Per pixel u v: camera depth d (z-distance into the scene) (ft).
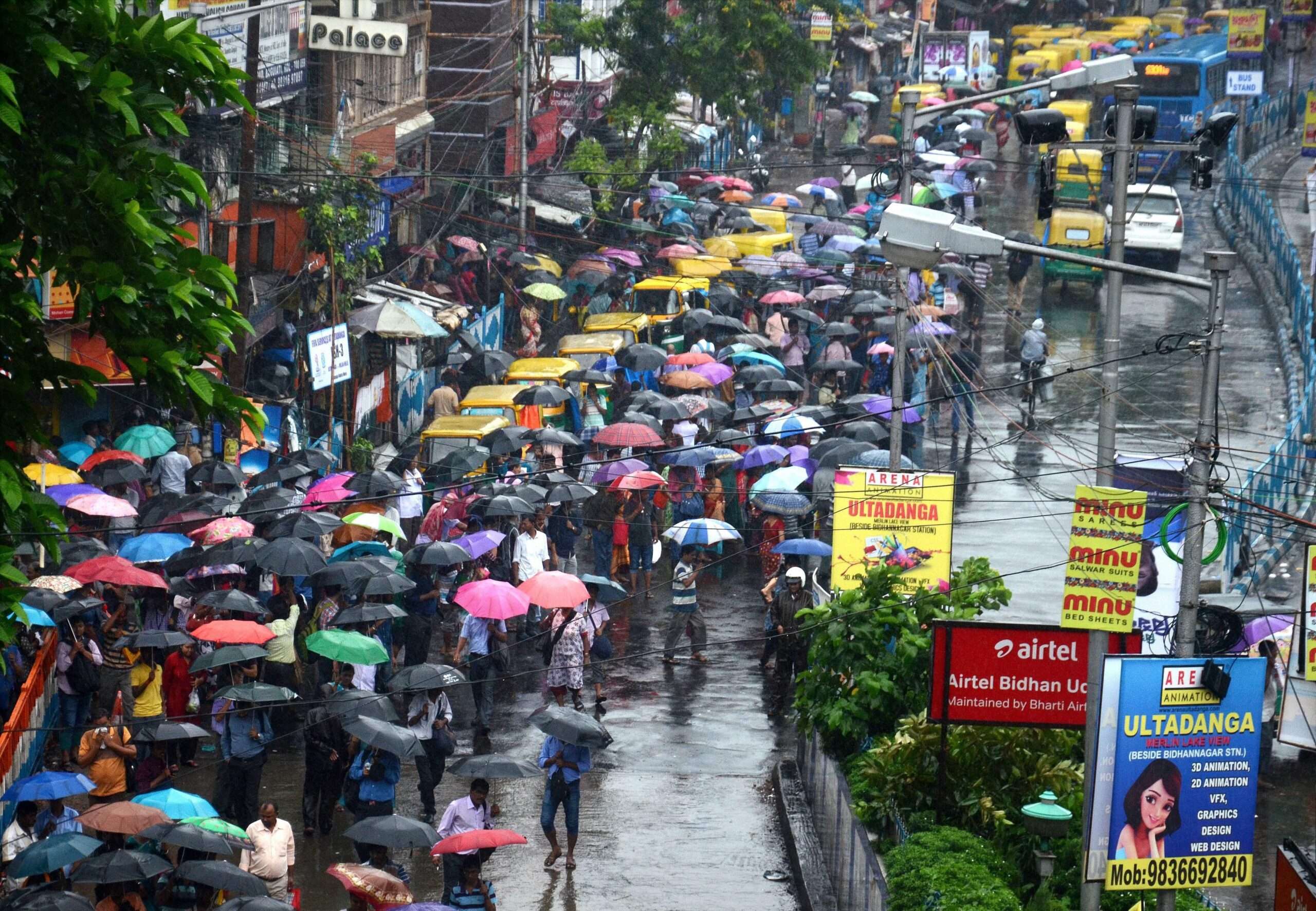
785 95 651.25
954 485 193.88
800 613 168.14
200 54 89.30
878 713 163.12
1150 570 186.60
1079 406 340.80
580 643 191.21
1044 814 131.34
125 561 178.40
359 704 161.58
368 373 299.99
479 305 361.51
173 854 158.20
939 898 120.06
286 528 193.57
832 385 324.39
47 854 124.47
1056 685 141.08
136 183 87.10
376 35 299.38
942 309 361.30
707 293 366.84
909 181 204.23
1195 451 128.36
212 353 93.76
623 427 253.24
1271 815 173.37
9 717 166.61
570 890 154.40
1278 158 609.83
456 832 141.18
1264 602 237.04
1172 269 436.76
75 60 83.76
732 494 271.08
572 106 449.89
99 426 229.86
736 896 154.40
